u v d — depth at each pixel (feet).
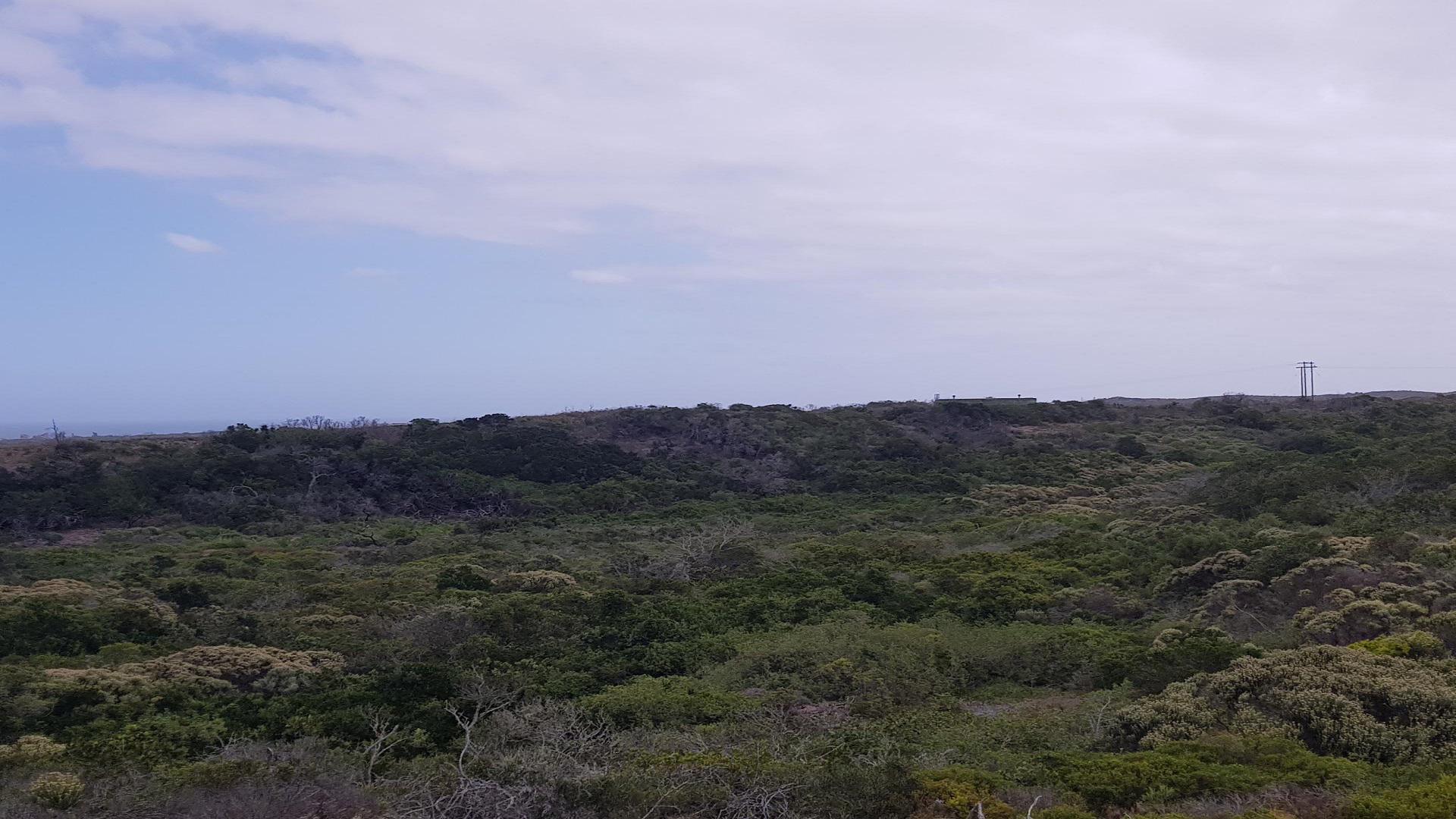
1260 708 37.76
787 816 29.84
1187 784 30.86
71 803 31.32
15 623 60.23
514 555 103.76
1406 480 94.73
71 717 44.70
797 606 70.49
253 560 100.27
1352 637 50.26
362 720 43.14
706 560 97.66
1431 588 53.57
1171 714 38.32
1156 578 74.08
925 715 44.96
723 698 47.21
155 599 74.59
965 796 30.22
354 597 77.82
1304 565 62.54
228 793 31.89
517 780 30.73
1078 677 51.52
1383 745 33.78
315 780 33.76
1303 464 112.68
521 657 58.95
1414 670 38.86
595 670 55.77
